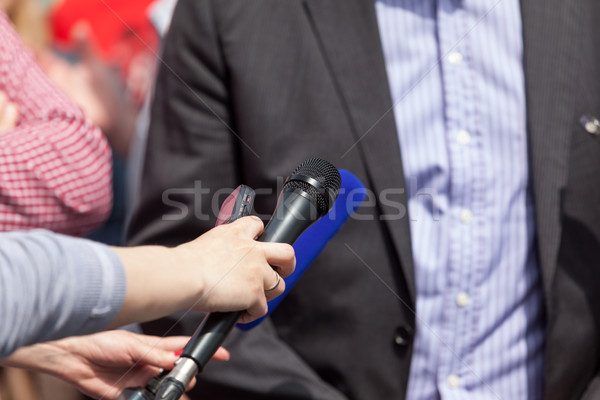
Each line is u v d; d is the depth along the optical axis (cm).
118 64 516
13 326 157
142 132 431
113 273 172
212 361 296
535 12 297
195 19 306
